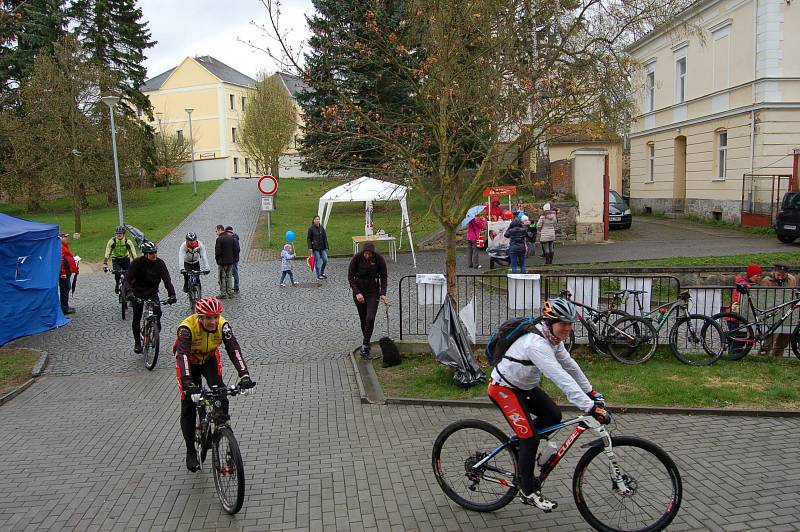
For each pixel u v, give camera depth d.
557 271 14.23
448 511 4.82
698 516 4.61
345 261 20.80
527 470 4.46
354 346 10.25
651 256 17.22
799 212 18.17
